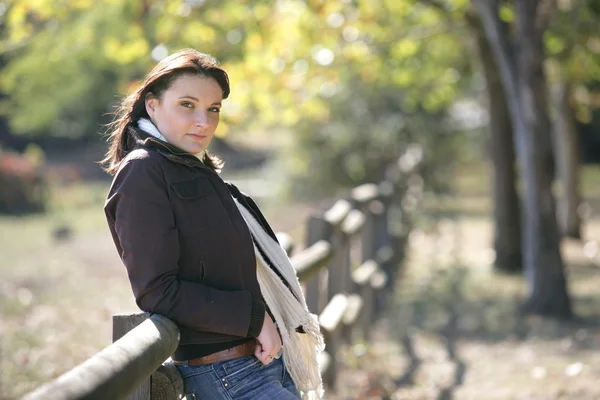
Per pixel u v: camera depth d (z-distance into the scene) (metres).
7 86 19.17
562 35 16.59
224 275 3.76
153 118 3.88
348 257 10.95
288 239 7.09
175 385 3.75
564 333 12.63
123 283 17.98
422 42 18.27
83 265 20.77
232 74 13.83
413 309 14.66
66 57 16.44
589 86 25.27
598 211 34.19
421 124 31.67
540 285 14.05
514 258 19.08
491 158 19.50
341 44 15.62
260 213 4.23
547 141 14.09
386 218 16.02
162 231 3.54
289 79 14.91
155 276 3.51
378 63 17.72
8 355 10.87
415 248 22.61
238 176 50.41
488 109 19.39
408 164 23.22
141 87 3.86
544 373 9.82
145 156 3.63
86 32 14.37
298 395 4.11
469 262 20.42
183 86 3.79
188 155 3.77
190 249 3.68
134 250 3.52
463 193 41.38
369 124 31.44
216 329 3.64
